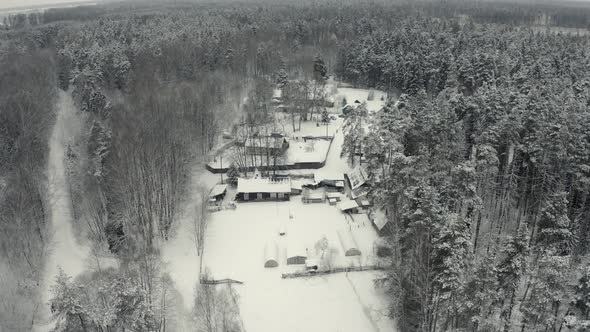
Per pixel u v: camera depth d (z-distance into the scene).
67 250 76.19
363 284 67.88
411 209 58.75
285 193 91.94
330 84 165.25
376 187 81.12
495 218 77.44
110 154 82.94
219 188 94.06
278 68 156.38
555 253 58.44
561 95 94.88
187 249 76.31
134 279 56.72
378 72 159.38
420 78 141.38
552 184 71.25
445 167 72.50
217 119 117.56
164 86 127.56
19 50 165.50
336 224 83.19
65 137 111.56
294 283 68.56
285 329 60.41
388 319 61.34
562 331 51.97
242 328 59.62
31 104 110.38
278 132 110.69
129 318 45.03
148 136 86.44
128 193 76.75
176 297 63.38
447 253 51.00
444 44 160.75
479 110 87.81
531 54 145.25
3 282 67.44
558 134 70.38
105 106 115.75
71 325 45.03
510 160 86.44
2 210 76.75
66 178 92.19
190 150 102.38
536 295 50.03
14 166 88.19
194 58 149.75
